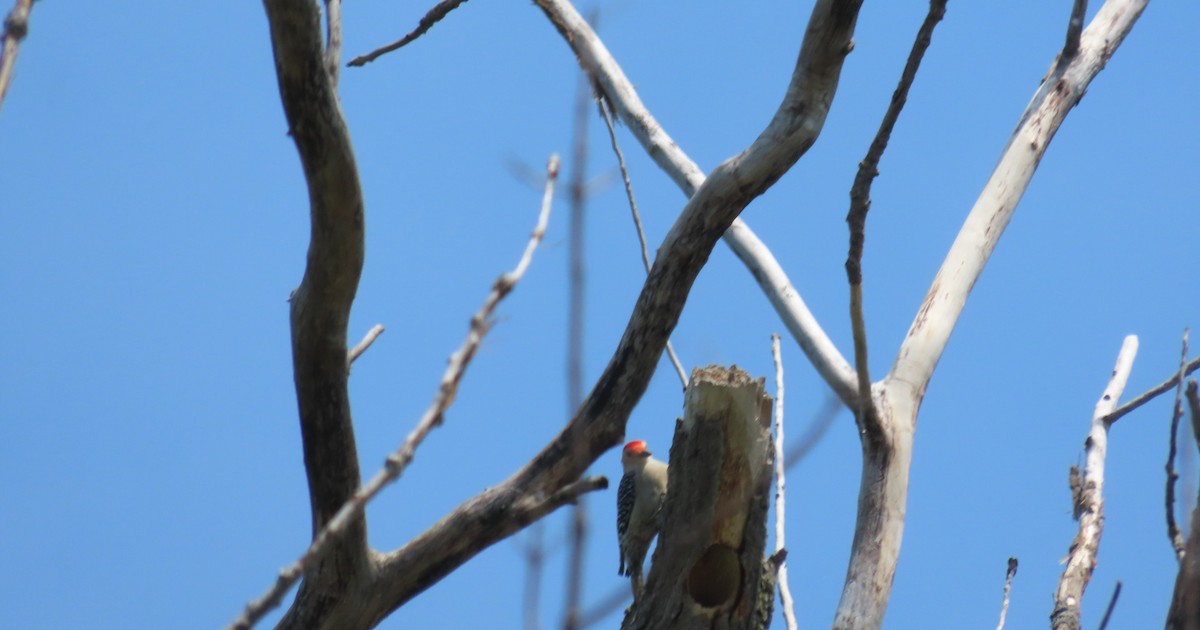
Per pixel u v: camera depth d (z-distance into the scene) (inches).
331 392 381.4
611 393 406.6
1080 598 423.8
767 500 387.5
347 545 388.8
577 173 227.6
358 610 403.9
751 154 414.3
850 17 405.4
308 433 386.9
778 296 538.3
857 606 429.4
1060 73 583.5
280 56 341.7
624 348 408.2
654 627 398.0
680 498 389.7
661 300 406.3
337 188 355.3
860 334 422.3
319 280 367.6
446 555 399.9
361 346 406.0
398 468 207.6
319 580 398.3
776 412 427.5
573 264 221.3
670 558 393.7
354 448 390.3
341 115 352.5
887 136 375.2
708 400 377.4
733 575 395.5
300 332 374.9
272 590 199.8
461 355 213.5
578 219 225.0
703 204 407.5
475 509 401.1
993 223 537.6
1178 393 320.5
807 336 518.0
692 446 383.2
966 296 514.6
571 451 400.8
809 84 414.6
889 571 436.8
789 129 411.8
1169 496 314.2
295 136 351.9
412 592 408.5
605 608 212.1
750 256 553.9
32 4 213.6
